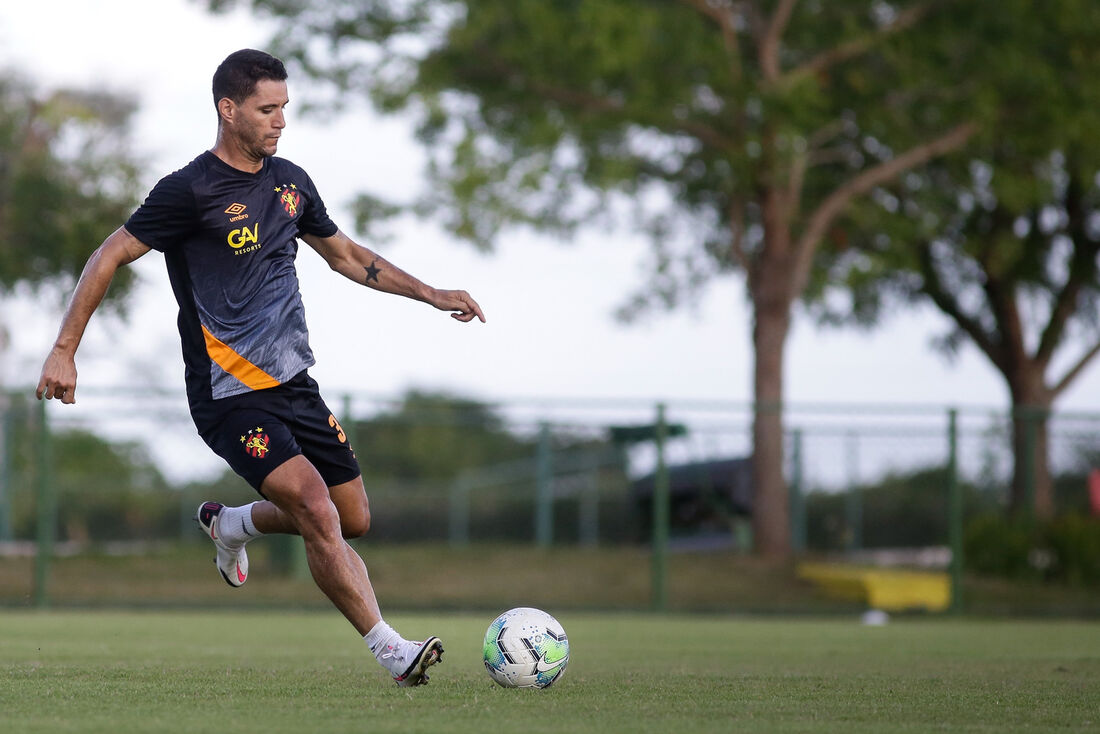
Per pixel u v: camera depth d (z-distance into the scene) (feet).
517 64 220.23
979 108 225.97
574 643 101.40
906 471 193.36
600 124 220.02
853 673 68.03
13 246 245.65
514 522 287.07
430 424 164.66
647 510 224.12
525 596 180.55
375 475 586.86
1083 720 46.16
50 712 44.24
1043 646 101.76
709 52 210.79
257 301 53.31
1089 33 229.25
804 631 125.59
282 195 54.54
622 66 203.51
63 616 139.95
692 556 199.21
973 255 268.21
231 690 51.88
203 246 52.85
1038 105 230.48
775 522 195.42
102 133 264.31
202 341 53.11
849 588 180.65
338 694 50.49
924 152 237.04
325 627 118.83
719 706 48.85
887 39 228.84
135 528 245.86
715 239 267.18
